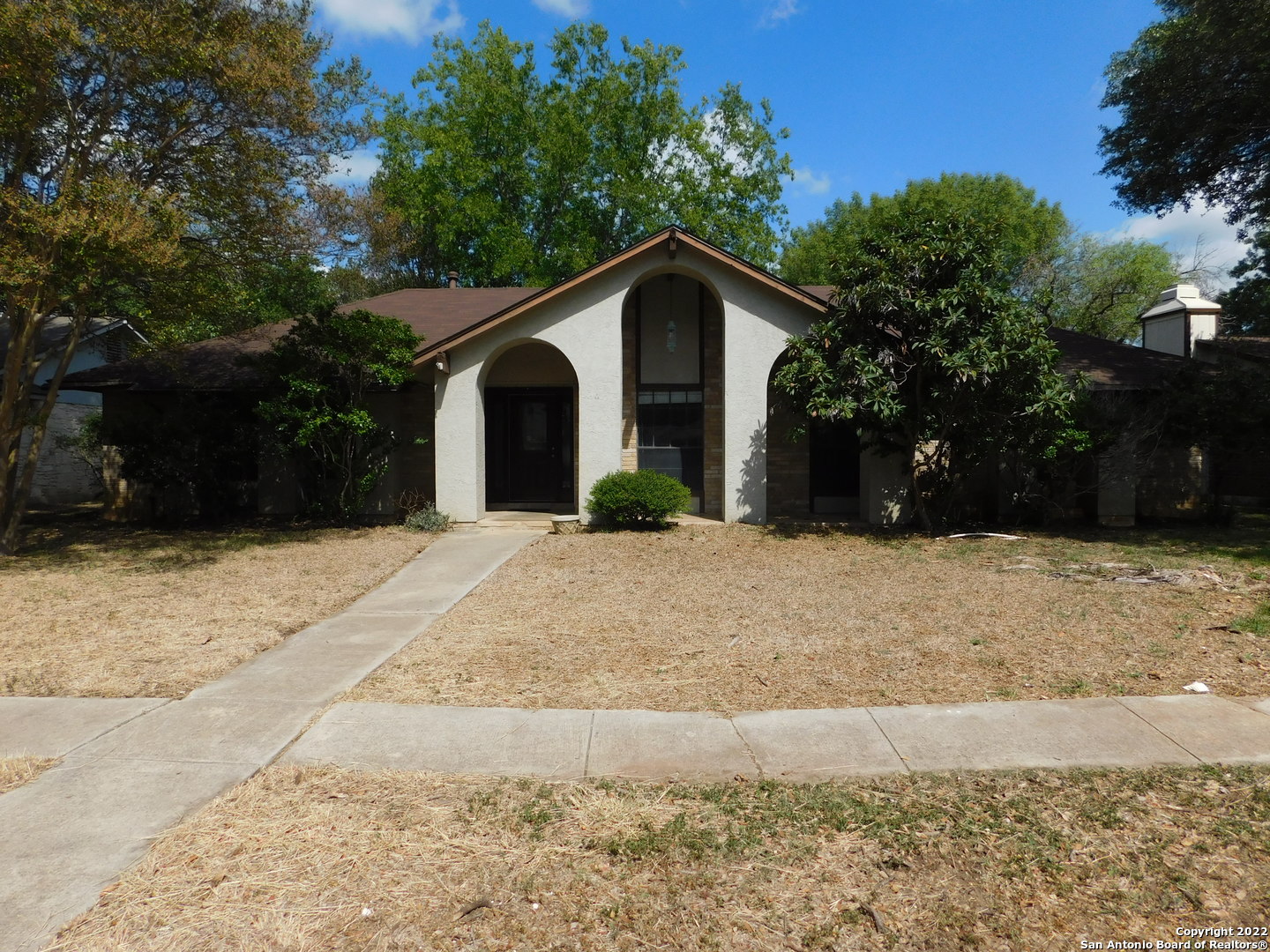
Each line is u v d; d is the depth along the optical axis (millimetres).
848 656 6027
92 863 3227
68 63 9523
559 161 28750
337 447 12828
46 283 9391
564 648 6336
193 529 13258
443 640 6613
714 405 14281
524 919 2904
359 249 13445
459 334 12945
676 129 30812
